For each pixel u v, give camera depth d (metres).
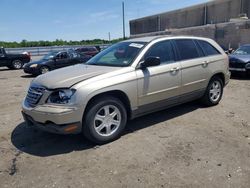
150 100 5.18
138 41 5.56
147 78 5.03
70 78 4.51
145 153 4.31
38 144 4.81
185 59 5.81
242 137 4.84
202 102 6.66
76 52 16.88
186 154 4.24
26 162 4.17
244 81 10.52
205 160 4.04
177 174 3.68
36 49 36.50
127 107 4.97
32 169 3.95
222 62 6.65
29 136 5.20
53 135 5.18
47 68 15.61
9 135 5.29
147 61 4.90
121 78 4.70
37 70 15.43
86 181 3.60
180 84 5.65
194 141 4.71
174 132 5.13
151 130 5.26
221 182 3.47
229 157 4.11
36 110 4.36
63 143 4.80
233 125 5.45
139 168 3.87
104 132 4.69
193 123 5.60
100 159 4.17
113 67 4.99
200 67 6.05
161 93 5.32
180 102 5.89
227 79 6.96
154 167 3.88
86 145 4.68
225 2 40.34
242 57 11.27
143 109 5.14
